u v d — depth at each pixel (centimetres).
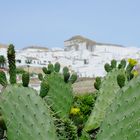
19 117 318
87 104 795
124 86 325
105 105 415
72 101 457
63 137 347
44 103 328
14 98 321
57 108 447
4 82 332
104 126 325
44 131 317
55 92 451
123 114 318
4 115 319
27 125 317
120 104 321
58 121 352
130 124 313
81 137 395
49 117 324
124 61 439
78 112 396
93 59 7369
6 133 321
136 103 315
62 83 458
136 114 313
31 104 321
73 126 356
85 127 405
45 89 340
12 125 317
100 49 9900
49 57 6962
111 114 324
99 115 411
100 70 5003
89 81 2259
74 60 6975
